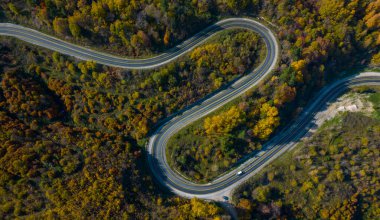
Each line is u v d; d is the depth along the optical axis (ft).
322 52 366.43
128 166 344.90
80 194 314.55
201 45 368.07
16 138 334.85
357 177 363.35
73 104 366.63
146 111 365.40
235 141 362.12
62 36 366.22
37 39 366.43
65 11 346.13
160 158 368.27
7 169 314.76
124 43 361.30
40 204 309.63
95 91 361.51
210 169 367.45
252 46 373.40
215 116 354.33
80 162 333.01
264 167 372.17
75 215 302.86
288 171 369.91
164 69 352.90
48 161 326.65
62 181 319.88
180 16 354.13
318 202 359.05
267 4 368.89
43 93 359.87
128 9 336.90
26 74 361.51
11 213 304.91
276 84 360.69
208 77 367.04
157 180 365.81
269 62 370.12
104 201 317.83
